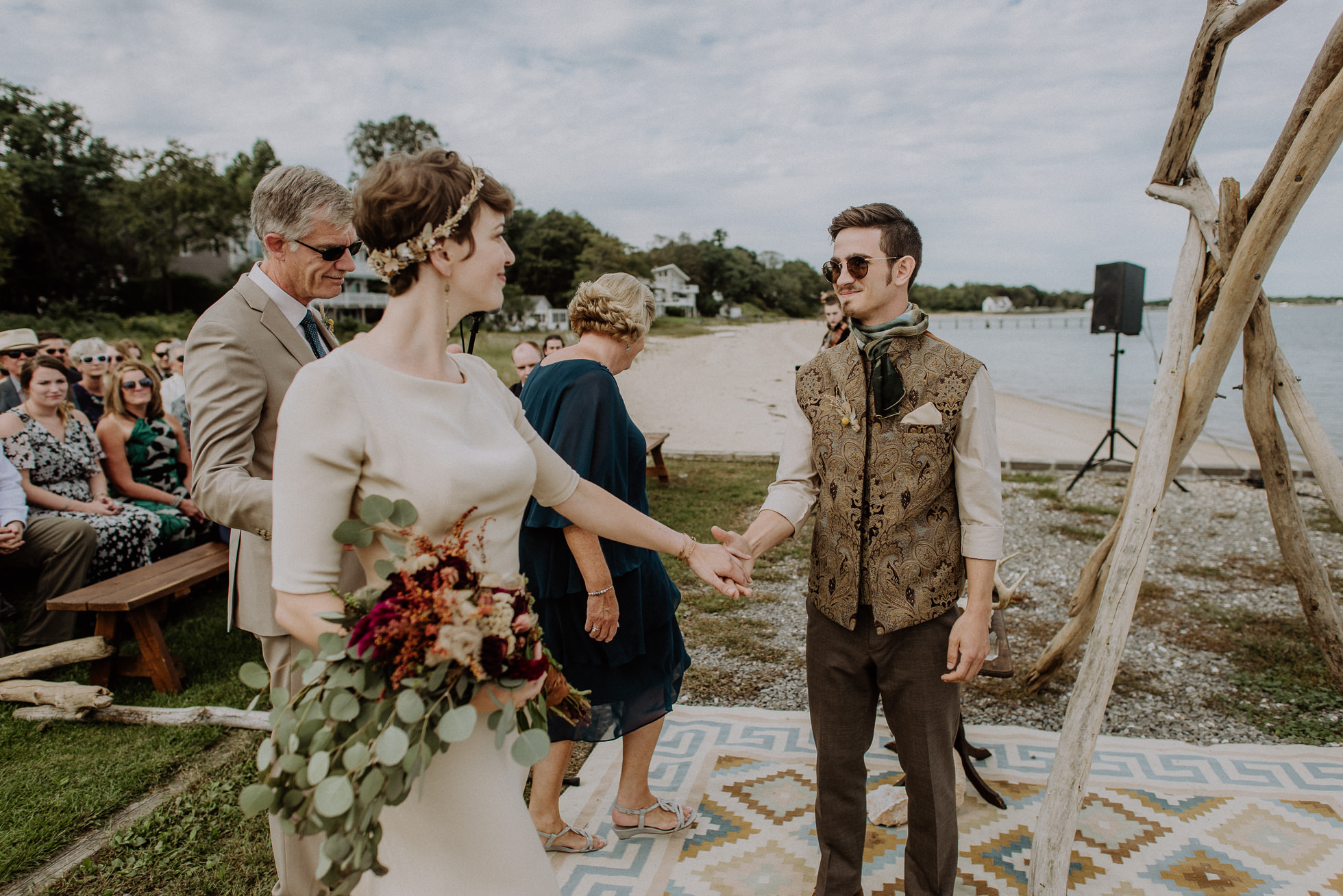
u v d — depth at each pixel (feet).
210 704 12.76
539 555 7.72
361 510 4.12
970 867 8.29
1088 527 22.53
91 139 188.14
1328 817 9.03
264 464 6.81
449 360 5.00
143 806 9.81
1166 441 8.70
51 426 16.47
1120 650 8.09
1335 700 11.85
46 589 14.65
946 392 6.44
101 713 11.73
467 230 4.57
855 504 6.70
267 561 6.64
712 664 13.91
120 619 13.19
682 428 44.52
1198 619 15.30
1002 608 9.85
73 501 15.98
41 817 9.44
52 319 136.87
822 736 7.15
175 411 20.40
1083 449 38.34
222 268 207.21
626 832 8.87
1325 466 10.55
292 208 6.77
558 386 7.61
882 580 6.59
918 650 6.62
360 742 3.82
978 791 9.36
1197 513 23.54
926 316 6.68
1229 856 8.40
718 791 9.86
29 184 166.91
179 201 175.22
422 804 4.58
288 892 6.50
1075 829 7.73
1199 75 8.89
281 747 3.96
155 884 8.35
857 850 7.17
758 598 17.24
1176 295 9.41
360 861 3.76
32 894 8.24
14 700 11.94
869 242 6.53
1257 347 10.66
